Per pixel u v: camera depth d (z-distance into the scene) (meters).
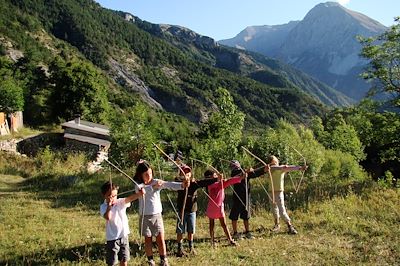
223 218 9.70
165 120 103.12
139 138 22.42
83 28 175.25
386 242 9.56
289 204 14.27
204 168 22.86
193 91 169.12
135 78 163.75
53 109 66.69
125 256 7.30
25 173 22.91
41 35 146.50
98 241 10.23
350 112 27.52
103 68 161.88
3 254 9.13
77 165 26.03
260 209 13.55
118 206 7.31
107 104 70.94
